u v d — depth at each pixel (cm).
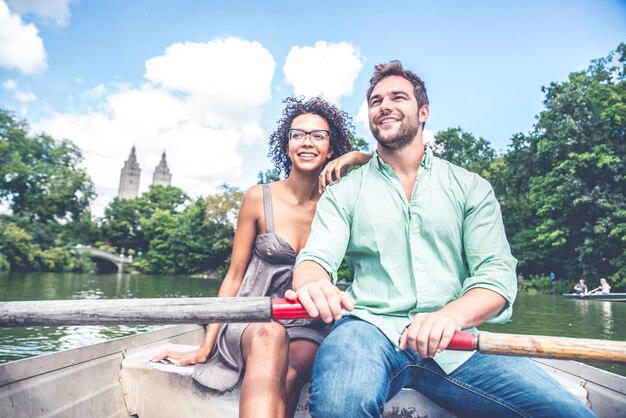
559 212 2383
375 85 159
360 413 106
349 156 198
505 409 125
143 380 170
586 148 2220
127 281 3183
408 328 106
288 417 139
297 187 196
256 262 189
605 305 1514
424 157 150
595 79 2302
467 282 129
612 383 153
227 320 105
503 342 101
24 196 4306
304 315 105
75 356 154
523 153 2536
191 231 4722
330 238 146
